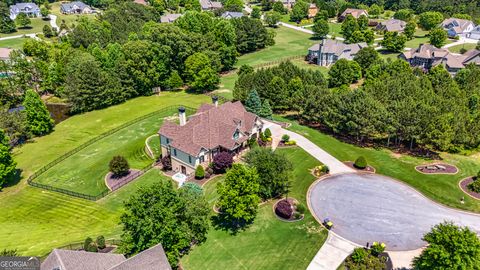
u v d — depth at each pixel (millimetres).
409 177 54500
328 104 68625
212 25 122938
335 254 39969
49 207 50844
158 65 98188
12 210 50500
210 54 102500
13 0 193500
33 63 98188
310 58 125250
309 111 71375
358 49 121250
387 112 62188
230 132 58562
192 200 41406
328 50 118312
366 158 60312
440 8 174750
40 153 68375
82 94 87250
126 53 94250
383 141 66750
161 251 33906
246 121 64500
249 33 134500
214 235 43406
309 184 53094
